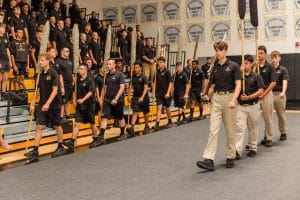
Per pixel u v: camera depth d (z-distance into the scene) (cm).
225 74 561
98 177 538
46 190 481
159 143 793
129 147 756
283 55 1430
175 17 1672
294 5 1459
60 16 1251
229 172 556
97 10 1775
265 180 512
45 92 678
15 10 1045
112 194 461
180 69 1100
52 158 669
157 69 1016
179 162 623
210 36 1605
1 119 844
